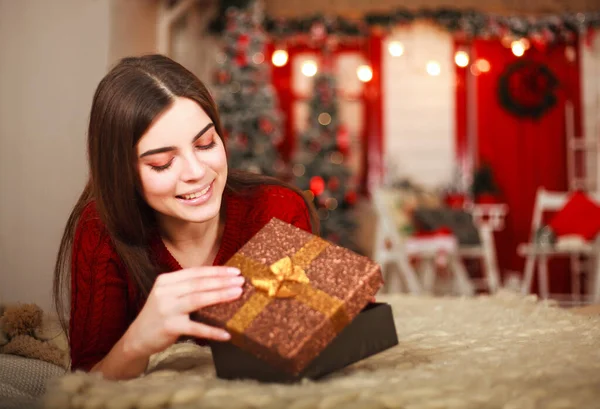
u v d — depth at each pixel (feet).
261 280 2.25
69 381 1.94
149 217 3.28
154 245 3.29
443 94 18.35
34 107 12.17
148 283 3.14
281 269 2.25
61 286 3.53
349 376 2.15
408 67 18.39
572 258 17.71
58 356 3.47
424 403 1.67
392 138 18.30
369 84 18.37
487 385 1.83
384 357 2.50
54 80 12.19
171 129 2.67
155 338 2.36
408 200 14.84
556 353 2.28
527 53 18.29
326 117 16.99
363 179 18.21
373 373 2.17
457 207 17.19
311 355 2.07
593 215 13.89
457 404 1.66
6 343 3.54
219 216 3.58
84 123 12.00
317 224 4.04
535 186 18.01
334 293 2.20
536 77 18.13
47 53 12.25
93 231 3.22
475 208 17.92
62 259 3.52
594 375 1.91
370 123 18.33
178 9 15.47
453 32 18.19
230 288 2.26
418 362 2.37
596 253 14.75
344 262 2.34
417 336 2.98
